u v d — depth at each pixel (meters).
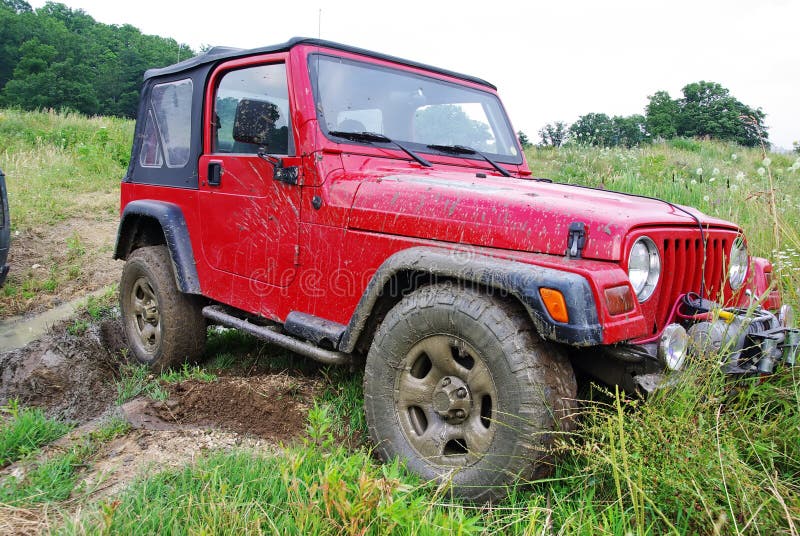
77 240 7.11
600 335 1.95
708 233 2.57
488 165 3.50
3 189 5.43
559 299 1.96
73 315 5.13
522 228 2.23
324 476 1.91
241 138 2.91
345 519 1.81
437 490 2.09
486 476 2.13
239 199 3.25
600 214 2.18
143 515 1.95
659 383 2.09
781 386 2.43
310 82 2.90
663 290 2.36
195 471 2.29
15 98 61.41
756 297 2.87
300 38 2.96
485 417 2.19
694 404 2.14
